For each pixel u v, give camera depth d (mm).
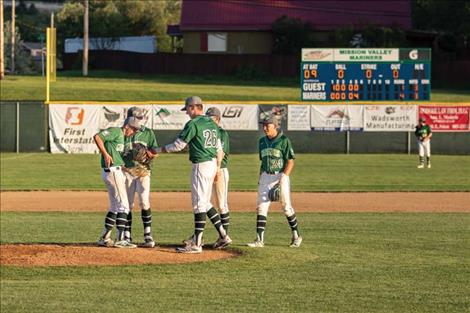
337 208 56125
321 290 27453
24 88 135500
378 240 39344
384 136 103125
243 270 30703
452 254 34906
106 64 180625
